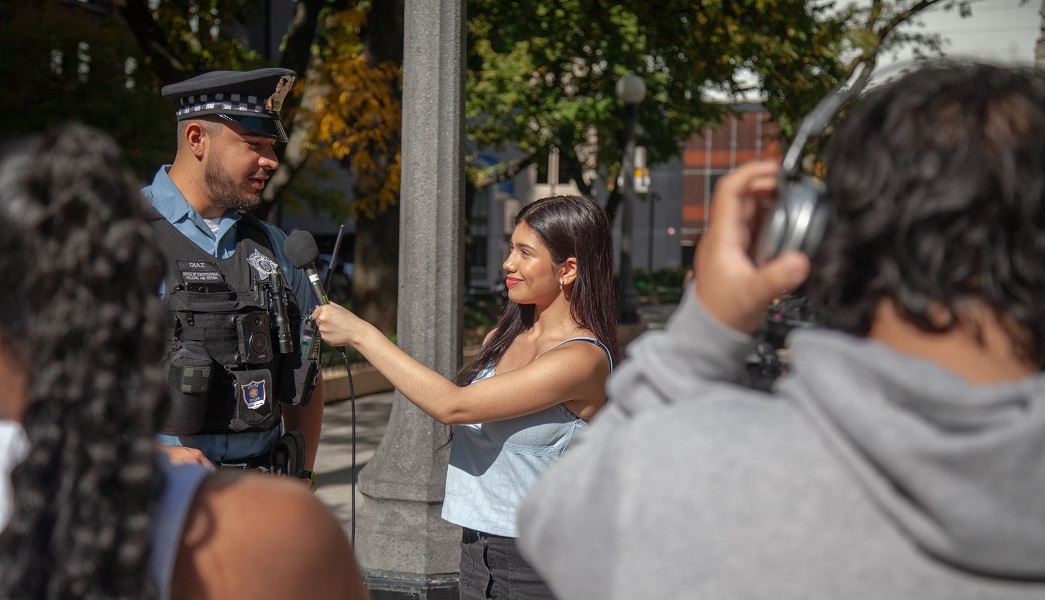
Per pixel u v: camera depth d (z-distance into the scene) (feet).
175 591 2.81
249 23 42.75
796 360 2.72
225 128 8.07
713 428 2.75
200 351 7.34
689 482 2.68
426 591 12.44
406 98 13.08
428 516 12.73
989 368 2.69
